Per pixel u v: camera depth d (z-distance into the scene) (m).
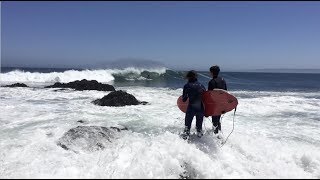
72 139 7.90
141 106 14.68
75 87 22.12
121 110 13.50
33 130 9.59
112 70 38.75
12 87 22.55
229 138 8.27
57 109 13.60
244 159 7.03
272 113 13.66
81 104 15.12
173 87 27.73
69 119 11.40
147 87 27.31
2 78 31.11
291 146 8.33
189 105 8.04
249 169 6.48
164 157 6.43
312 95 22.14
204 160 6.36
